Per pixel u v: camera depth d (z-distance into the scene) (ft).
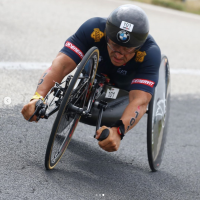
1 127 38.78
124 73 35.45
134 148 43.73
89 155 38.52
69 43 33.88
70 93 28.86
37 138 38.47
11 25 85.15
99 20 33.99
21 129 39.55
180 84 75.61
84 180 32.42
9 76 54.70
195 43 114.11
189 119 58.85
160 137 41.96
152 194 33.58
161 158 41.45
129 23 30.37
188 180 38.86
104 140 29.66
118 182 34.06
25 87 52.37
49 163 30.96
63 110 28.89
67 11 114.52
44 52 71.51
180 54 98.78
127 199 31.24
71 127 35.50
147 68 33.65
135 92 33.40
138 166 39.29
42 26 90.94
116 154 40.81
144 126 51.39
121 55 31.78
